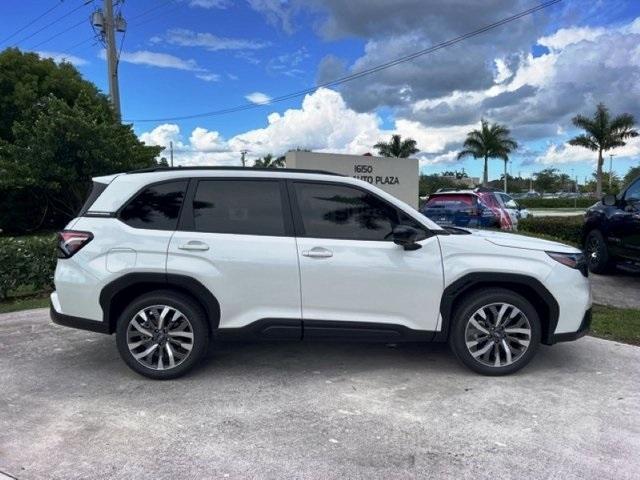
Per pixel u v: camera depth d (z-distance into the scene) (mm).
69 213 23141
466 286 4691
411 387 4598
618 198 9281
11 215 23016
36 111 20844
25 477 3234
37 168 18906
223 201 4770
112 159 19531
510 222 15844
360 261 4633
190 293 4719
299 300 4652
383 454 3506
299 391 4520
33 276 8664
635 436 3756
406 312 4707
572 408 4195
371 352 5500
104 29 22422
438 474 3283
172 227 4711
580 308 4770
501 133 52969
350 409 4172
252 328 4672
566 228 13984
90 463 3393
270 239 4668
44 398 4395
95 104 22156
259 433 3783
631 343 5883
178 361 4730
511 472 3305
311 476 3250
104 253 4660
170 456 3475
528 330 4742
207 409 4172
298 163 15211
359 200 4793
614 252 9211
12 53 24109
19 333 6250
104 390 4551
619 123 44750
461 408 4188
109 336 6121
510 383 4684
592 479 3234
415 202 17281
